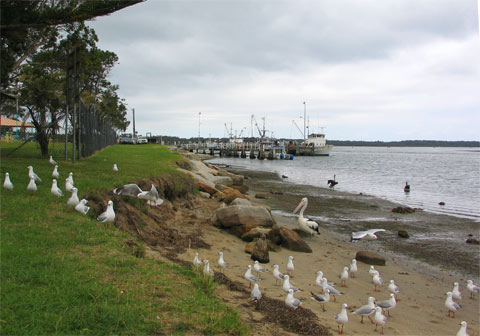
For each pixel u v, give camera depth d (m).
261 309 9.52
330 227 25.27
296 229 22.00
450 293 12.25
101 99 54.34
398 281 15.30
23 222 11.09
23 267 8.31
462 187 51.19
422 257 18.94
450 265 17.77
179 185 24.73
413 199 39.69
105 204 14.25
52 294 7.40
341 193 42.94
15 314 6.61
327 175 69.31
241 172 73.38
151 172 23.88
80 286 7.88
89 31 27.84
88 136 35.75
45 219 11.67
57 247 9.86
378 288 14.23
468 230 25.14
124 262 9.73
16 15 14.05
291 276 14.27
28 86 28.80
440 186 52.38
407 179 62.56
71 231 11.13
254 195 39.56
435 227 25.91
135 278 8.93
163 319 7.30
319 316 10.34
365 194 42.59
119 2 13.92
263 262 15.40
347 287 14.05
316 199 37.81
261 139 174.88
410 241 22.06
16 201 12.80
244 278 12.71
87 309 7.07
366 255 17.66
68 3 14.51
